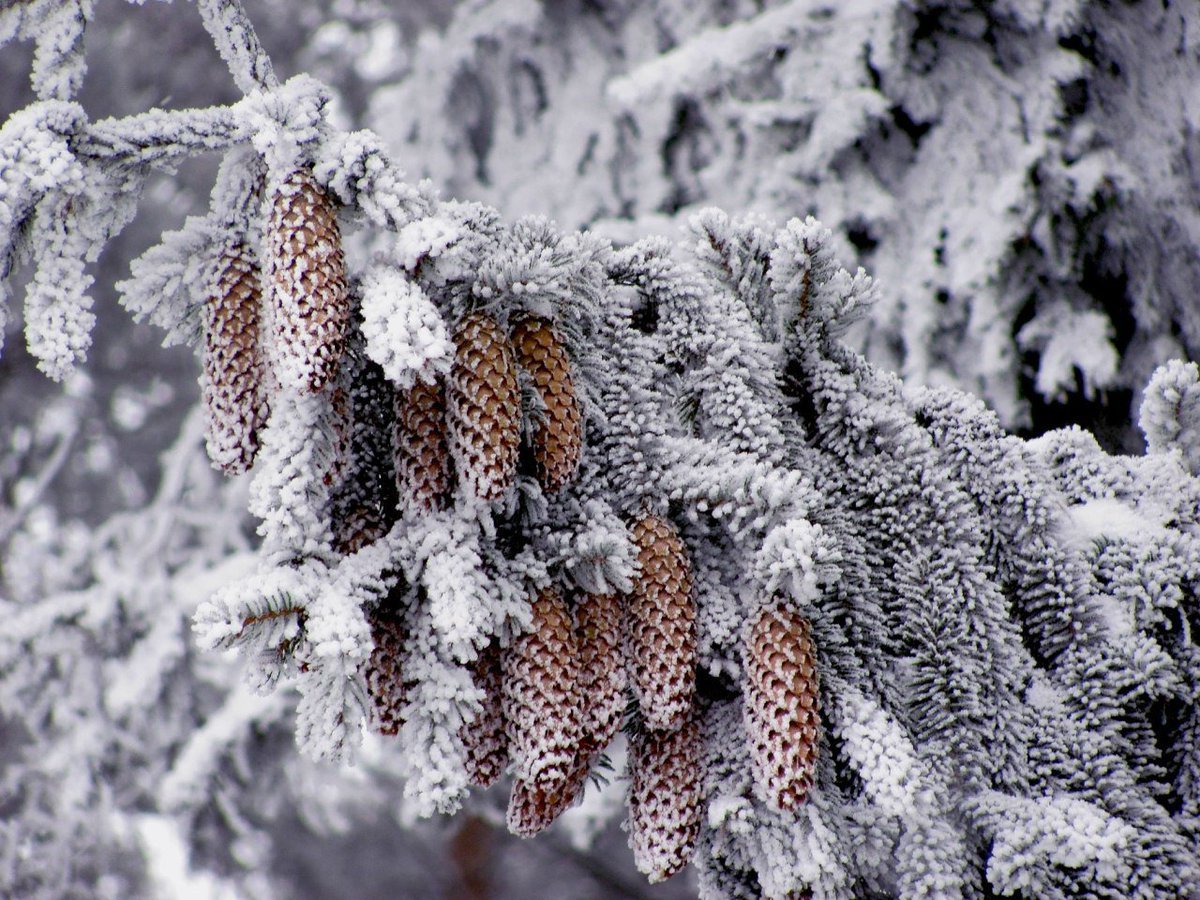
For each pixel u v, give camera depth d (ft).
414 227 9.95
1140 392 17.34
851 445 10.54
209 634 9.78
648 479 10.23
